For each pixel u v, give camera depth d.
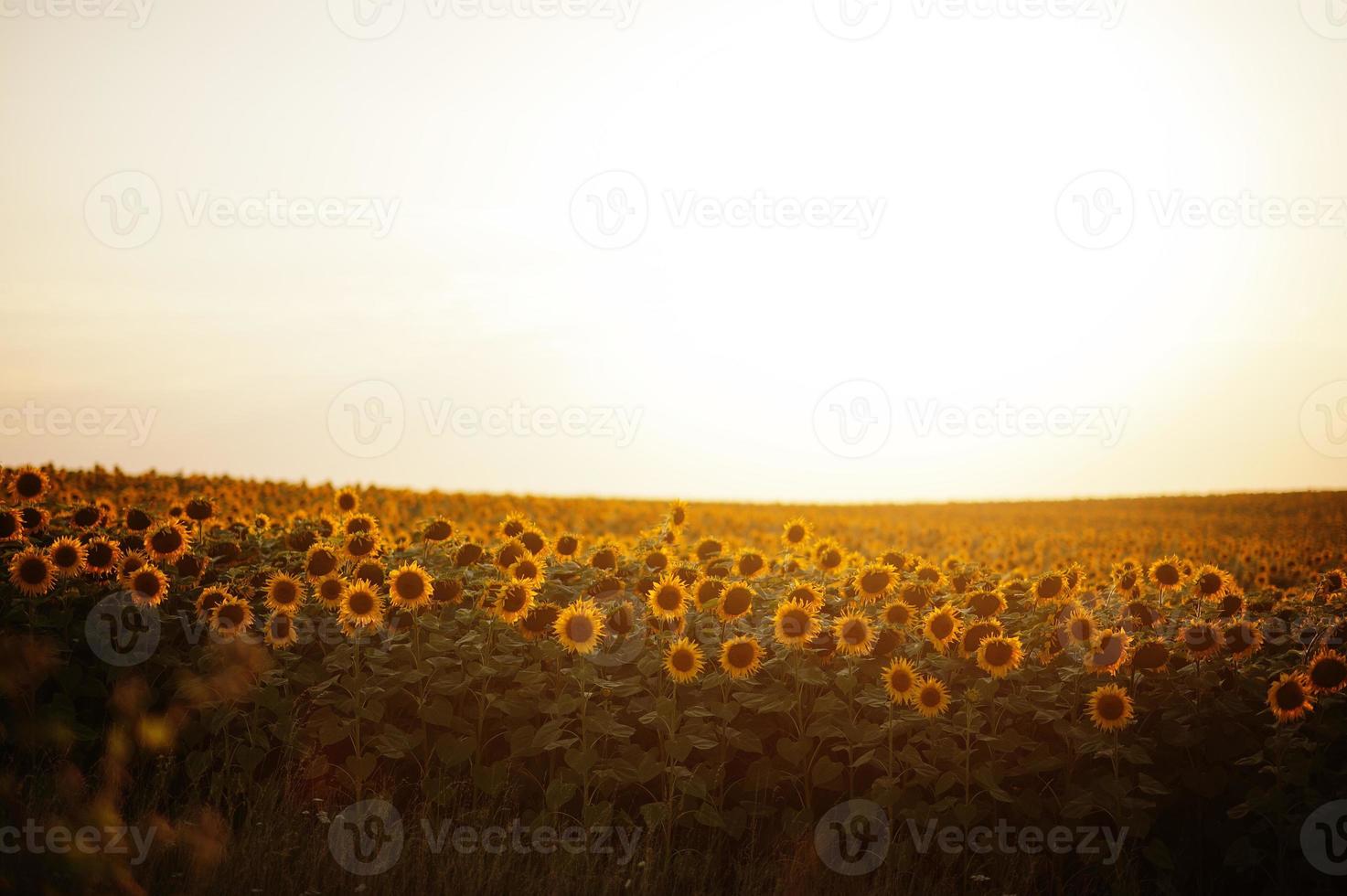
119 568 7.09
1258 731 6.68
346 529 7.69
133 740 6.46
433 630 6.91
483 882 5.50
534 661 6.95
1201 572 7.43
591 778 6.25
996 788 6.13
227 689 6.42
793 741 6.46
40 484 8.30
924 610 7.38
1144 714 6.73
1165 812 6.52
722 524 34.06
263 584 7.48
